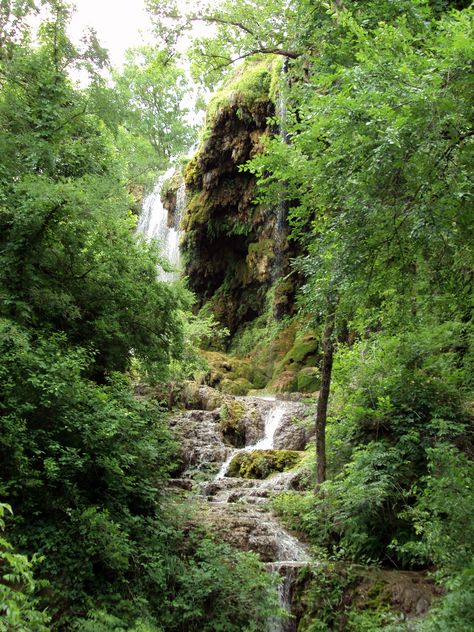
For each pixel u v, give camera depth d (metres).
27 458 6.36
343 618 7.13
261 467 12.78
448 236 5.55
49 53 10.59
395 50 5.82
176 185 29.69
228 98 23.17
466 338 10.20
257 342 23.41
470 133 5.38
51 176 10.12
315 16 10.59
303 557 8.38
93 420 7.32
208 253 26.41
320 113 6.17
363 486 8.07
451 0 8.72
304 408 15.39
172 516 8.54
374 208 5.77
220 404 16.44
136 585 6.93
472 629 5.00
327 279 7.18
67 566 6.32
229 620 6.94
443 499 6.06
